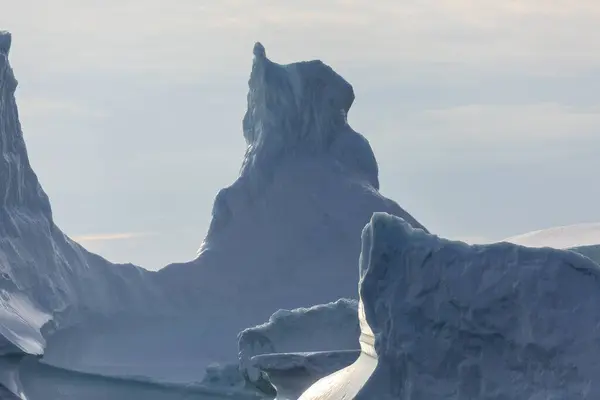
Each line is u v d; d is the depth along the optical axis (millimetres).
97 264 197000
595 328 94125
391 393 96625
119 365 191750
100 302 194250
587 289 94938
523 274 95375
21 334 169625
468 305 95938
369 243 99938
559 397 93500
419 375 96375
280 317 173125
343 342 172500
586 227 190250
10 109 184250
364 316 101500
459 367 96188
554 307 94812
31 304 180375
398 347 96875
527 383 94875
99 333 193750
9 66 183750
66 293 187250
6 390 149375
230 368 190125
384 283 98125
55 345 185750
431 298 96938
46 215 189500
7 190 182500
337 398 100125
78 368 188625
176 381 192375
